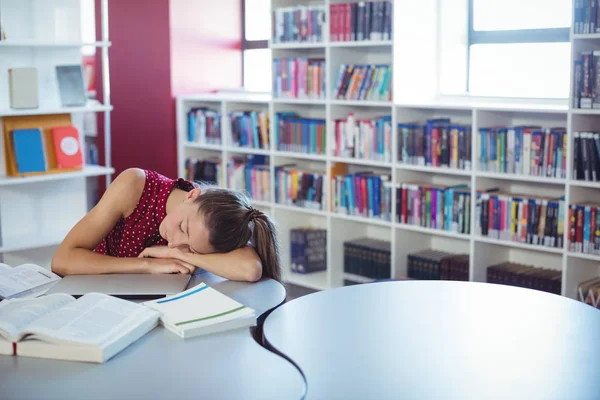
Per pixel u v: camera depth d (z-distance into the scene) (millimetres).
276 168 4973
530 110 3734
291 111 5035
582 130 3654
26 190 4477
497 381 1482
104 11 4598
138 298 1978
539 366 1562
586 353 1640
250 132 5105
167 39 5488
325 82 4594
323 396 1397
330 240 4742
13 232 4457
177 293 1976
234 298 1984
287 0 4883
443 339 1715
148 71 5676
